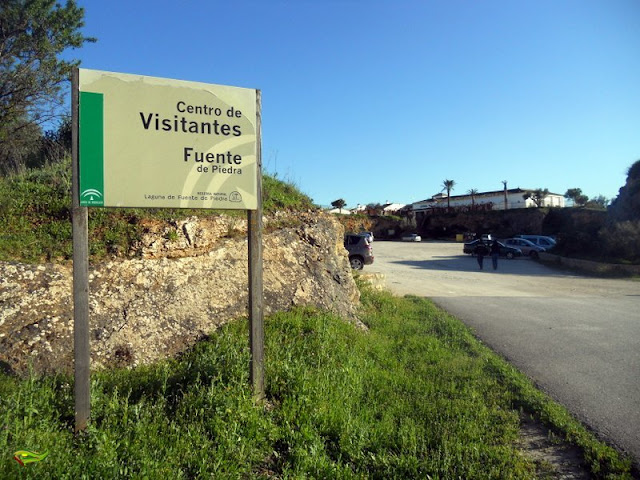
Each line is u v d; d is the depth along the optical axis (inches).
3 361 163.6
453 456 146.1
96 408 139.2
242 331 211.8
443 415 175.6
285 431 143.6
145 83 153.6
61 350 175.2
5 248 213.8
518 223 2405.3
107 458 113.5
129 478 110.4
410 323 330.6
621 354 277.3
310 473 128.3
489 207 2856.8
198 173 160.4
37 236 230.7
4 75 544.1
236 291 239.1
